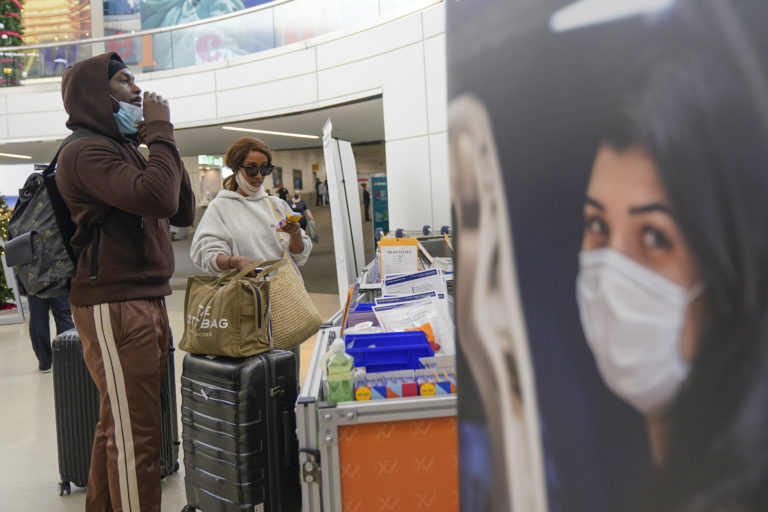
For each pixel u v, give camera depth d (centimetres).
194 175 1770
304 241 270
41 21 1678
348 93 852
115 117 194
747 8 42
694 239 45
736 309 43
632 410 50
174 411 279
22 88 1185
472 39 68
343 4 855
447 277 272
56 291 199
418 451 134
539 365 59
